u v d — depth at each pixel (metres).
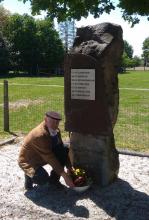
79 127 3.53
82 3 3.55
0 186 3.54
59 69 27.23
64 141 4.98
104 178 3.51
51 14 3.63
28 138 3.37
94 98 3.41
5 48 25.17
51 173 3.44
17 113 7.36
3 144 4.97
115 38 3.43
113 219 2.96
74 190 3.41
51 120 3.25
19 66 26.39
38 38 26.20
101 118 3.41
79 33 3.56
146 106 8.73
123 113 7.55
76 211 3.07
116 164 3.66
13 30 25.97
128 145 4.93
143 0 3.25
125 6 3.33
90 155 3.55
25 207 3.14
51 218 2.96
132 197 3.32
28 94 10.89
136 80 19.66
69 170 3.43
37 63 26.44
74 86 3.50
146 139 5.28
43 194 3.37
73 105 3.54
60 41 26.97
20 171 3.94
